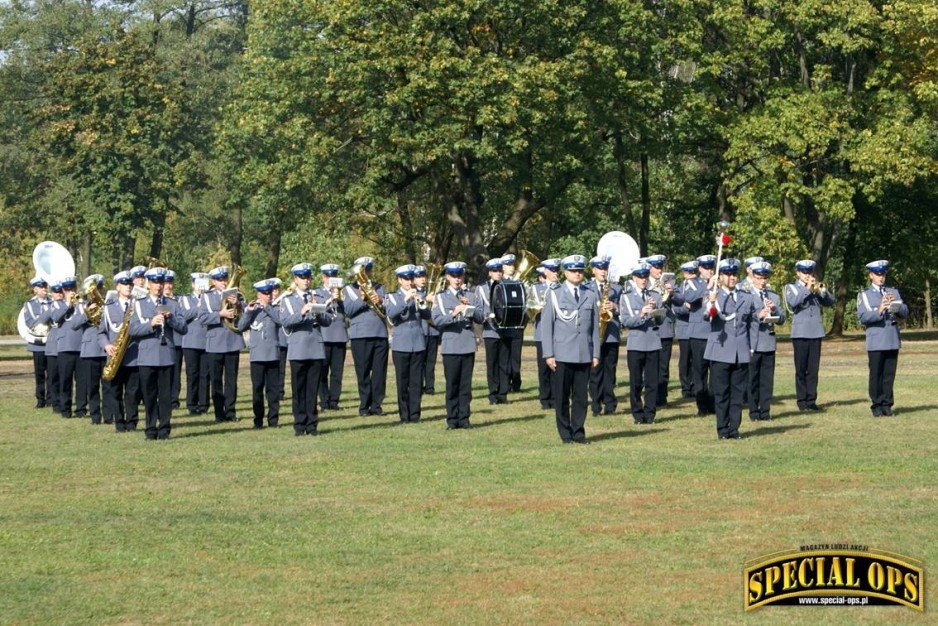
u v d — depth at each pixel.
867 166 49.69
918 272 59.34
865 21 49.88
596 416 25.17
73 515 15.62
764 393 23.56
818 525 14.07
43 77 70.50
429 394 30.41
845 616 10.97
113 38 66.44
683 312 26.00
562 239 62.44
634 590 11.80
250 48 51.38
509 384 30.55
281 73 48.72
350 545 13.76
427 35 44.88
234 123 51.84
